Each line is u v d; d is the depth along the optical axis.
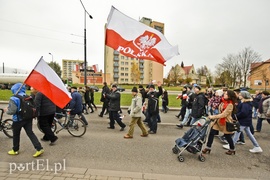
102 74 72.75
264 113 6.85
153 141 5.52
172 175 3.55
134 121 5.77
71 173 3.46
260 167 4.05
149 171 3.70
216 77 57.84
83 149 4.73
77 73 71.00
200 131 4.29
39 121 4.84
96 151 4.62
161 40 6.22
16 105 3.98
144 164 3.99
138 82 74.88
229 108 4.42
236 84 48.81
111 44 6.04
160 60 6.25
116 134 6.16
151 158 4.31
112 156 4.34
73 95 5.89
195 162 4.20
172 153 4.65
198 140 4.26
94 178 3.30
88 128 6.88
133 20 6.07
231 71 46.09
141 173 3.56
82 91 9.92
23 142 5.10
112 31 6.01
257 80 55.56
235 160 4.39
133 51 6.11
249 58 43.00
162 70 79.19
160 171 3.71
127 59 77.06
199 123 4.51
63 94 4.60
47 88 4.41
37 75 4.35
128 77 77.75
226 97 4.62
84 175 3.39
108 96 6.62
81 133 5.80
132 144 5.21
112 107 6.55
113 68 75.38
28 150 4.55
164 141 5.55
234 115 4.98
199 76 77.38
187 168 3.90
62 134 6.01
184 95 8.42
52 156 4.25
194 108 6.20
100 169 3.68
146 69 79.06
